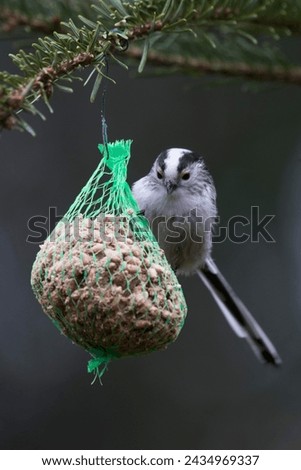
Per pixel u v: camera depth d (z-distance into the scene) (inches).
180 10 210.8
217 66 248.4
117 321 213.5
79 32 197.9
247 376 505.0
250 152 502.9
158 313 217.3
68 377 496.7
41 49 194.1
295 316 497.7
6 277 498.0
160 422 496.7
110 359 226.5
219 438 489.1
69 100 514.3
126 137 514.3
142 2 209.2
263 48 250.2
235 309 368.5
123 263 216.5
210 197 354.0
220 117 511.8
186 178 341.4
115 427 495.5
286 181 492.7
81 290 214.7
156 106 515.5
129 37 208.4
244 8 224.5
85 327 216.5
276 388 499.2
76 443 490.0
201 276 372.5
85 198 246.4
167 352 511.2
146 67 257.3
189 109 513.7
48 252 225.6
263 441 486.9
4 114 180.4
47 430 488.7
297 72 251.3
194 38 246.5
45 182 513.0
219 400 497.4
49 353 498.6
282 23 234.5
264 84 256.8
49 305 221.3
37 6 232.2
